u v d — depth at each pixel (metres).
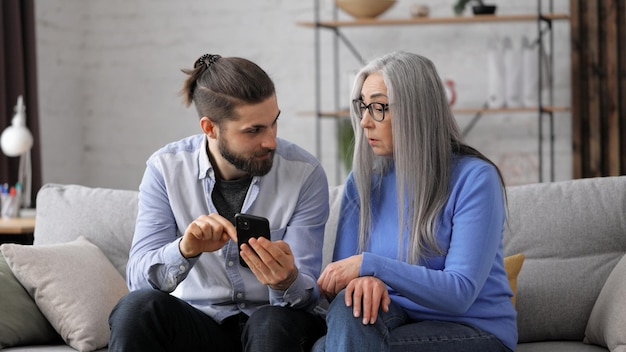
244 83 2.03
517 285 2.33
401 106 2.00
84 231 2.63
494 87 4.34
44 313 2.32
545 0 4.66
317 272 2.12
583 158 4.53
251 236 1.91
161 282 2.03
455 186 1.98
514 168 4.73
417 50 4.83
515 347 2.02
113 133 5.31
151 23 5.23
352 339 1.78
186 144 2.25
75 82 5.27
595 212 2.37
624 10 4.40
